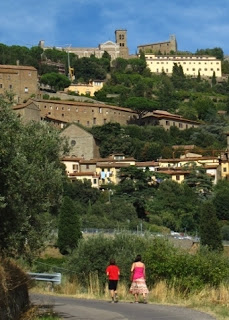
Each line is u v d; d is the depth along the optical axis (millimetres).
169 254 43469
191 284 41281
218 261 44344
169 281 42281
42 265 58406
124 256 47906
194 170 174250
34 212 31594
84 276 49594
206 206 92938
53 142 35031
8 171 25766
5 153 25484
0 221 26734
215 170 186000
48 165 33781
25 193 29094
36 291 44500
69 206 90438
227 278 43812
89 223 117938
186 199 147000
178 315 30531
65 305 35562
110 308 33906
